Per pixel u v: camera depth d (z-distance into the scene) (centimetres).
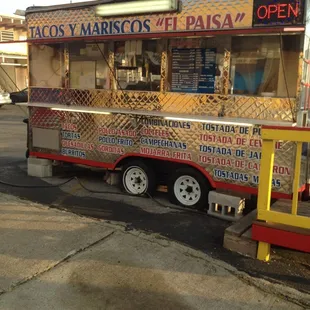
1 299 319
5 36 1939
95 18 608
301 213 398
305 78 485
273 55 490
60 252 403
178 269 376
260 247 402
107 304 318
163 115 553
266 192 388
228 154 520
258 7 473
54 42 661
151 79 585
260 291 344
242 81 516
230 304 323
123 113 594
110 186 673
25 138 1223
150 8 545
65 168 774
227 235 427
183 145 554
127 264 382
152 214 541
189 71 550
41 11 668
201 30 519
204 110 541
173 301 325
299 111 475
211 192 539
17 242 425
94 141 646
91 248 415
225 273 371
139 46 588
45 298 323
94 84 644
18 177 723
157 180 623
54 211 525
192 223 512
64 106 669
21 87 1593
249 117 508
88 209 553
